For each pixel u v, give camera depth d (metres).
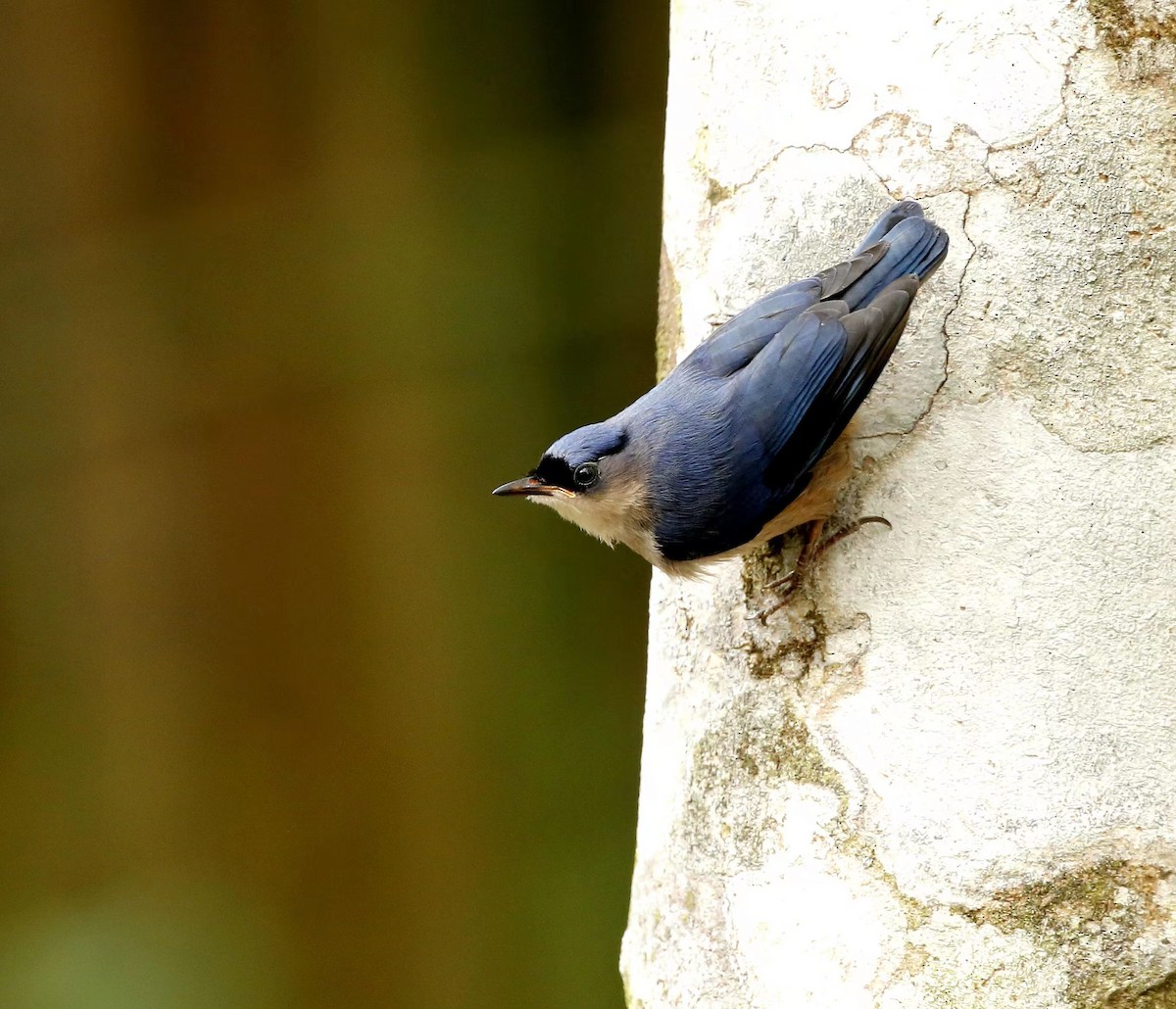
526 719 12.87
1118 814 4.71
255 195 13.45
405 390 13.27
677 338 6.40
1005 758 4.85
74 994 11.86
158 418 13.27
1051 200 5.23
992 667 4.96
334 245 13.41
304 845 12.79
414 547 13.11
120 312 13.33
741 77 5.98
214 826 12.84
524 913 12.34
